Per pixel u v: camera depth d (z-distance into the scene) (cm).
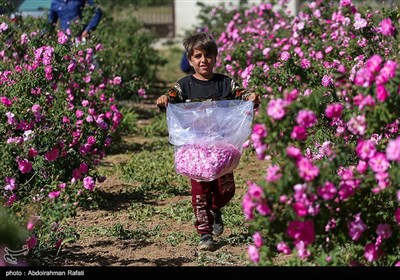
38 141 617
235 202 723
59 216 509
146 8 2786
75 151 664
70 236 589
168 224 670
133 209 718
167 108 573
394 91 432
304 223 417
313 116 423
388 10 771
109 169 889
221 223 608
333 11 1002
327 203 430
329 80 591
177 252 588
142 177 842
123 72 1327
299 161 416
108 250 589
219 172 561
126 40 1504
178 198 761
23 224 501
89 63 913
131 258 571
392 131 490
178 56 2370
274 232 436
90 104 898
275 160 496
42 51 750
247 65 1026
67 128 680
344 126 537
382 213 457
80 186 589
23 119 620
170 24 2758
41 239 549
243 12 1492
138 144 1057
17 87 698
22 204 539
